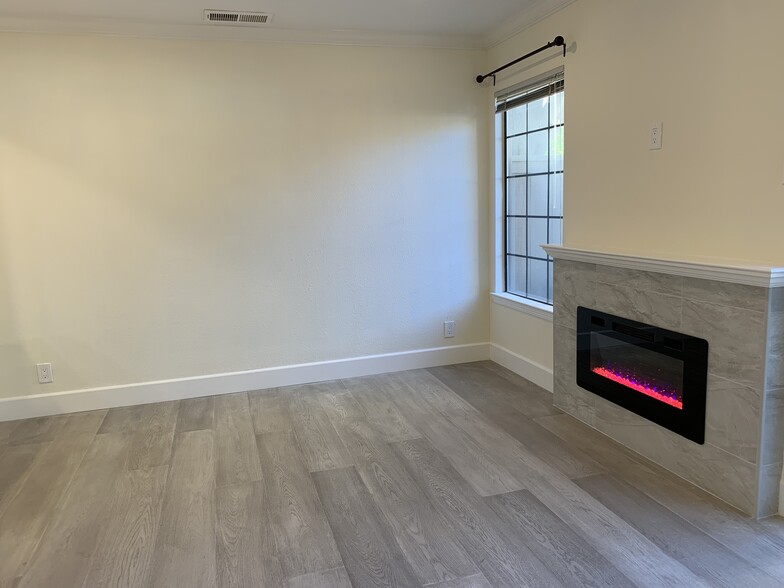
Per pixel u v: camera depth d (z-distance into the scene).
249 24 3.65
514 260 4.30
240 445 3.11
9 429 3.43
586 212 3.30
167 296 3.81
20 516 2.45
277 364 4.08
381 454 2.94
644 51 2.80
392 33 3.97
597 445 2.97
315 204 4.01
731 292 2.25
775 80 2.18
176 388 3.88
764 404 2.17
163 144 3.69
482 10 3.57
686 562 2.01
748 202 2.32
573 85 3.32
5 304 3.55
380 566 2.05
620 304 2.86
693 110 2.55
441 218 4.32
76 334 3.68
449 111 4.23
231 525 2.34
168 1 3.20
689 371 2.48
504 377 4.13
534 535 2.20
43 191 3.53
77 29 3.47
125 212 3.67
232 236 3.88
